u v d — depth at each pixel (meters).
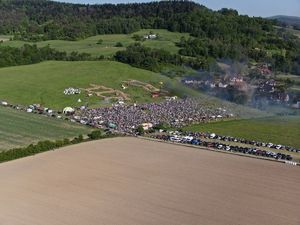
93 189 83.25
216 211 75.00
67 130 138.38
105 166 96.75
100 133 127.06
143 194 81.38
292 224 71.38
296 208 77.31
